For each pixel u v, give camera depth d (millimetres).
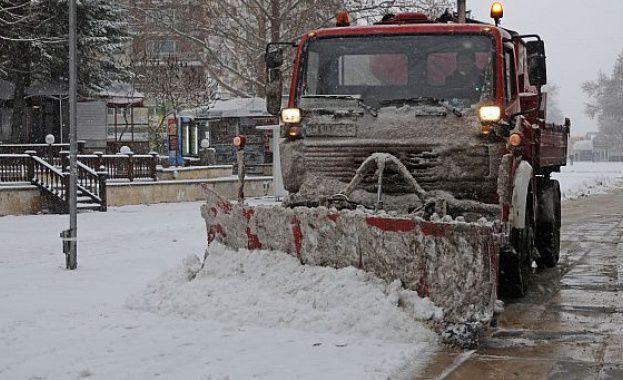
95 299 10195
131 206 28406
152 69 45062
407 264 8320
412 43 10188
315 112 10094
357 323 8188
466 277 8047
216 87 48406
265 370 6953
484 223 8273
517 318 9234
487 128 9492
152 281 9906
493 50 9953
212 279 9477
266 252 9289
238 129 43906
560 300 10352
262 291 8961
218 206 9805
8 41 36094
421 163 9656
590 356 7543
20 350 7660
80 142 30312
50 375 6883
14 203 24766
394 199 9672
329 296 8492
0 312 9383
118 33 40812
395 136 9734
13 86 40531
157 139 45188
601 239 17422
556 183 13312
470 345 7777
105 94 43156
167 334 8219
